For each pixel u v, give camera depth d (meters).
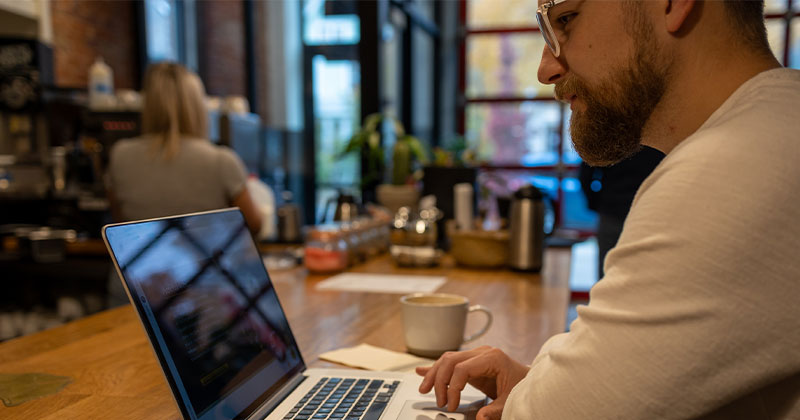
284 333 0.91
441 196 2.88
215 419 0.66
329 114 5.52
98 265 2.64
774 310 0.51
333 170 5.36
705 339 0.52
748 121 0.57
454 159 3.40
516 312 1.35
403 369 0.98
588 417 0.56
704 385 0.52
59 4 4.12
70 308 2.57
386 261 2.12
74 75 4.32
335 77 5.52
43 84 3.37
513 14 6.33
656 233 0.55
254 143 4.21
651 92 0.65
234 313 0.79
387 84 3.71
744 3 0.61
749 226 0.52
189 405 0.63
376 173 3.49
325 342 1.13
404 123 4.50
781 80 0.59
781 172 0.53
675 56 0.63
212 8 5.78
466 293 1.56
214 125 3.56
